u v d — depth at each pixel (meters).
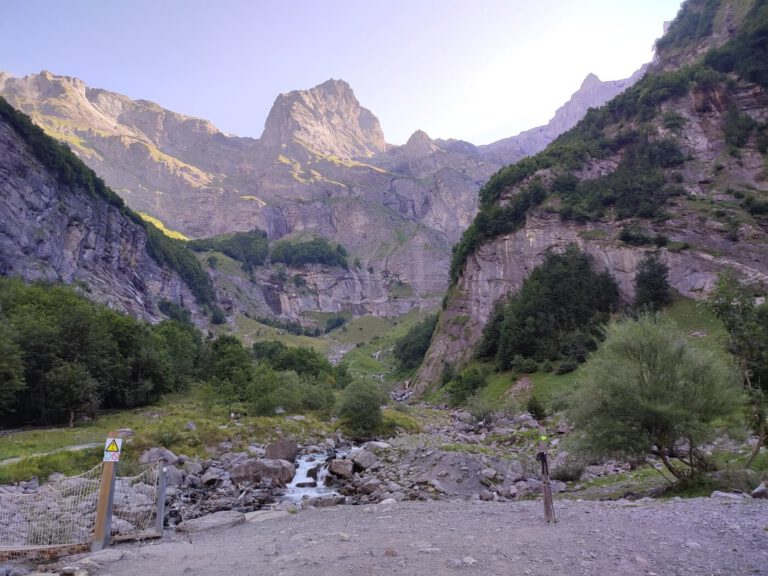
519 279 128.12
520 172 148.38
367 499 30.86
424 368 147.88
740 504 18.80
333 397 85.88
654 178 125.50
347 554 13.27
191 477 37.03
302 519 22.48
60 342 62.53
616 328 27.97
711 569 11.12
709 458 27.06
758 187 118.56
